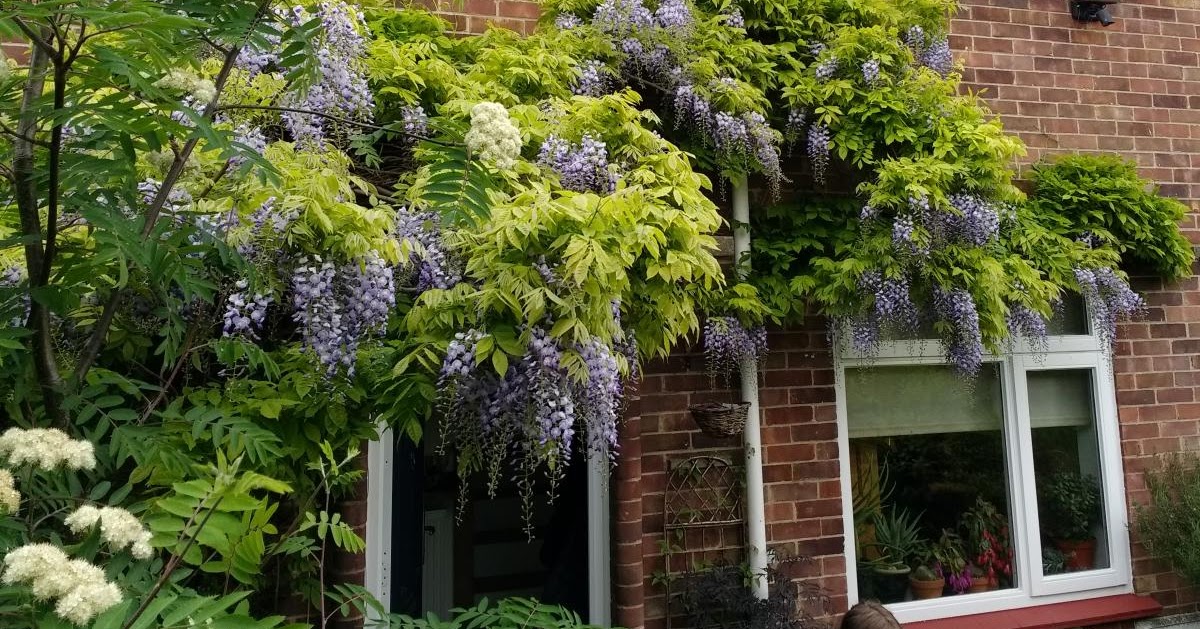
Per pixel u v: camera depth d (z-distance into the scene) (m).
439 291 1.99
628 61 3.46
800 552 3.62
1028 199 4.14
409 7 3.26
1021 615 3.94
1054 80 4.41
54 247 1.46
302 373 2.21
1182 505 4.09
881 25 3.63
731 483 3.55
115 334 2.09
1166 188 4.53
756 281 3.56
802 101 3.56
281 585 2.77
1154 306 4.36
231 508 1.30
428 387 2.06
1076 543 4.18
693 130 3.49
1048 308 3.60
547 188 2.16
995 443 4.16
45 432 1.18
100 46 1.30
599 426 2.10
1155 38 4.64
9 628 1.03
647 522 3.43
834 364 3.81
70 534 1.62
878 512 3.92
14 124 1.57
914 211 3.32
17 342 1.40
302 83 1.88
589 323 1.92
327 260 1.93
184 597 1.25
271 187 1.86
